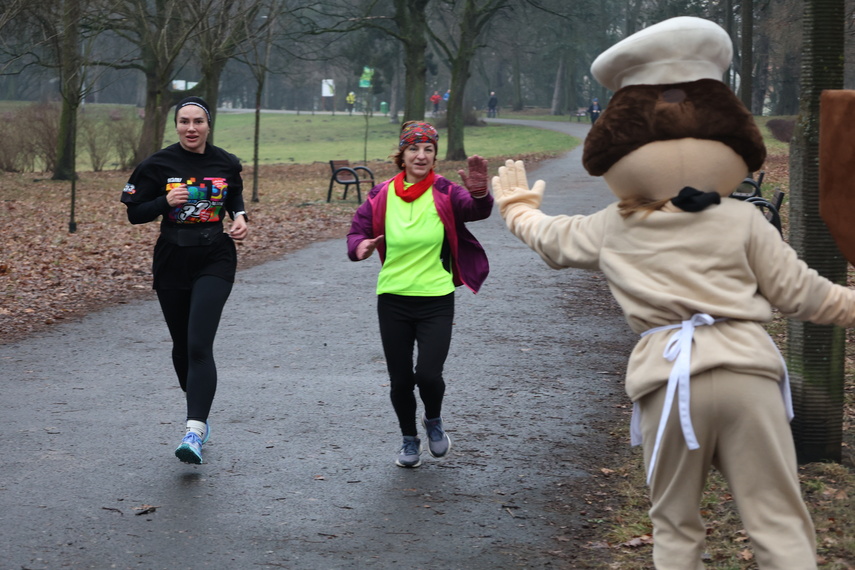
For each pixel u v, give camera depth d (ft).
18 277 38.52
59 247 47.42
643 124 9.50
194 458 16.16
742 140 9.48
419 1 120.57
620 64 9.82
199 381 16.72
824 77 15.19
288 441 18.43
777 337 24.86
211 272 17.19
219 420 19.80
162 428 19.17
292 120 280.10
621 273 9.59
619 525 14.12
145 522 14.33
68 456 17.38
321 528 14.16
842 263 15.56
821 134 9.73
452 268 16.35
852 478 15.16
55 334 28.43
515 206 11.25
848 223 9.63
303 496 15.51
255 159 71.05
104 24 83.66
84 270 40.32
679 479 9.52
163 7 89.15
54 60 90.53
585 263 10.16
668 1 172.14
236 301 33.45
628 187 9.74
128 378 23.25
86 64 56.49
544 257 10.63
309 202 68.44
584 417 20.03
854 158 9.52
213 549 13.37
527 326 29.12
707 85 9.61
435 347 16.01
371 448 18.04
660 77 9.67
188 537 13.79
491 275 38.04
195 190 17.02
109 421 19.63
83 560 12.94
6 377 23.26
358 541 13.69
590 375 23.53
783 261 9.39
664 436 9.39
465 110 223.10
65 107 96.27
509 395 21.72
